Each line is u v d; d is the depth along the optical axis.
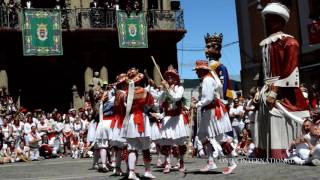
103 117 10.70
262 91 10.74
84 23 27.64
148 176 8.44
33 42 26.05
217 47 9.26
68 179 9.16
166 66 30.03
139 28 28.00
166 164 9.74
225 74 9.12
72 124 20.75
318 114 11.06
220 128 8.37
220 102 8.53
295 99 10.34
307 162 9.47
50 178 9.75
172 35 29.48
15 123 19.06
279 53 10.41
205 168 8.79
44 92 28.38
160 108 9.75
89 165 13.70
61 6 28.30
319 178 7.07
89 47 28.00
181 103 9.67
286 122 10.33
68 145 21.17
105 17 28.00
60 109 28.56
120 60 29.36
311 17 21.36
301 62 21.89
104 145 10.82
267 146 10.61
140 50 29.59
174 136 9.53
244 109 14.67
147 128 8.39
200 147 14.09
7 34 26.14
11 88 27.48
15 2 27.34
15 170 13.16
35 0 28.23
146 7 30.03
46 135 20.39
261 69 11.30
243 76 26.92
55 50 26.39
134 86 8.40
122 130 8.56
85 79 27.95
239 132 15.93
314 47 21.20
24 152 18.73
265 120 10.74
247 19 26.45
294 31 22.56
